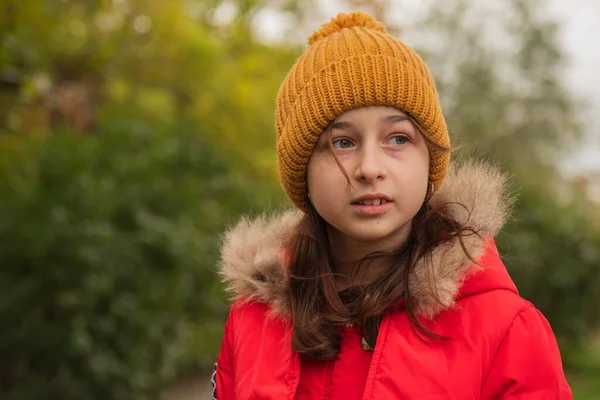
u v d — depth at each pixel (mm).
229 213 6531
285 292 1737
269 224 1978
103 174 5816
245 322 1822
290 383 1646
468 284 1588
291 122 1685
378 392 1526
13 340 5207
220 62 8227
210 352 6770
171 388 6488
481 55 10211
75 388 5242
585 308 8922
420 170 1593
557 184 9875
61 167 5566
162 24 7414
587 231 9117
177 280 5773
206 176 6668
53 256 5215
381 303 1582
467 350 1526
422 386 1506
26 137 6160
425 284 1559
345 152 1596
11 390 5316
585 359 9164
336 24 1797
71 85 7309
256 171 8297
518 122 10016
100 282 5207
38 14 5488
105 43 6852
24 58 5938
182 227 5949
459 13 10258
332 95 1606
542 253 8703
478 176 1717
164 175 6316
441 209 1674
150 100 7719
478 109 9766
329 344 1624
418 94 1618
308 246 1759
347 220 1573
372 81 1595
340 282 1731
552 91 10172
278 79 9203
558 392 1524
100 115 7293
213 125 8258
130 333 5426
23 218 5406
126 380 5410
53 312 5301
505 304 1568
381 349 1562
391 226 1560
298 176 1710
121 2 7023
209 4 8430
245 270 1825
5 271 5352
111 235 5375
